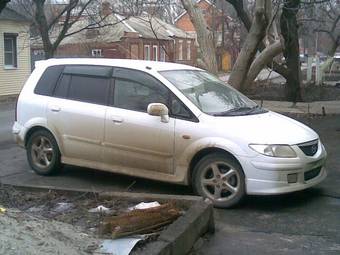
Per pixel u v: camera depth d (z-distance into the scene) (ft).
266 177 21.48
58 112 26.91
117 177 27.48
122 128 24.54
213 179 22.50
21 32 95.09
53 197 21.06
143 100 24.48
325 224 20.26
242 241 18.47
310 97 78.84
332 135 41.78
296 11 67.05
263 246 17.98
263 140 21.72
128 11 159.02
